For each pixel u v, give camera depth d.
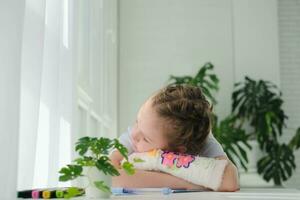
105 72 3.72
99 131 3.38
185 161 1.26
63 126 1.65
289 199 0.93
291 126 4.73
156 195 1.00
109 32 4.08
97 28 3.08
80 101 2.53
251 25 4.71
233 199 0.89
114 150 1.24
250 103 4.38
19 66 0.87
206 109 1.43
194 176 1.23
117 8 4.77
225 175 1.23
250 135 4.29
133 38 4.86
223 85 4.71
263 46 4.68
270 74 4.64
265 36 4.69
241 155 4.10
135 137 1.44
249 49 4.68
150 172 1.27
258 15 4.73
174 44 4.84
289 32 4.90
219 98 4.67
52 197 0.91
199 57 4.80
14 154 0.86
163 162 1.27
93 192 0.93
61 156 1.62
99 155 0.96
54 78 1.43
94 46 2.97
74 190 0.88
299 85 4.81
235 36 4.71
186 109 1.38
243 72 4.66
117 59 4.78
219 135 4.04
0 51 0.86
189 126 1.37
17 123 0.86
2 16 0.86
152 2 4.90
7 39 0.86
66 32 1.74
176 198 0.89
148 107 1.42
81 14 2.48
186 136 1.37
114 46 4.50
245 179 4.17
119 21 4.88
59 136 1.54
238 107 4.54
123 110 4.75
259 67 4.66
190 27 4.86
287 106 4.77
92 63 2.94
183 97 1.41
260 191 1.28
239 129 4.18
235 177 1.24
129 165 1.03
